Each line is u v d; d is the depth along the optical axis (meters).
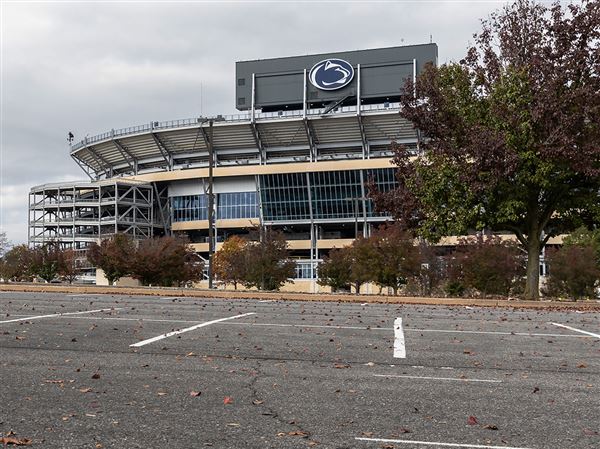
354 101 114.88
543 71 25.02
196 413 6.83
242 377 8.78
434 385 8.41
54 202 117.31
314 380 8.65
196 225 117.06
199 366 9.55
